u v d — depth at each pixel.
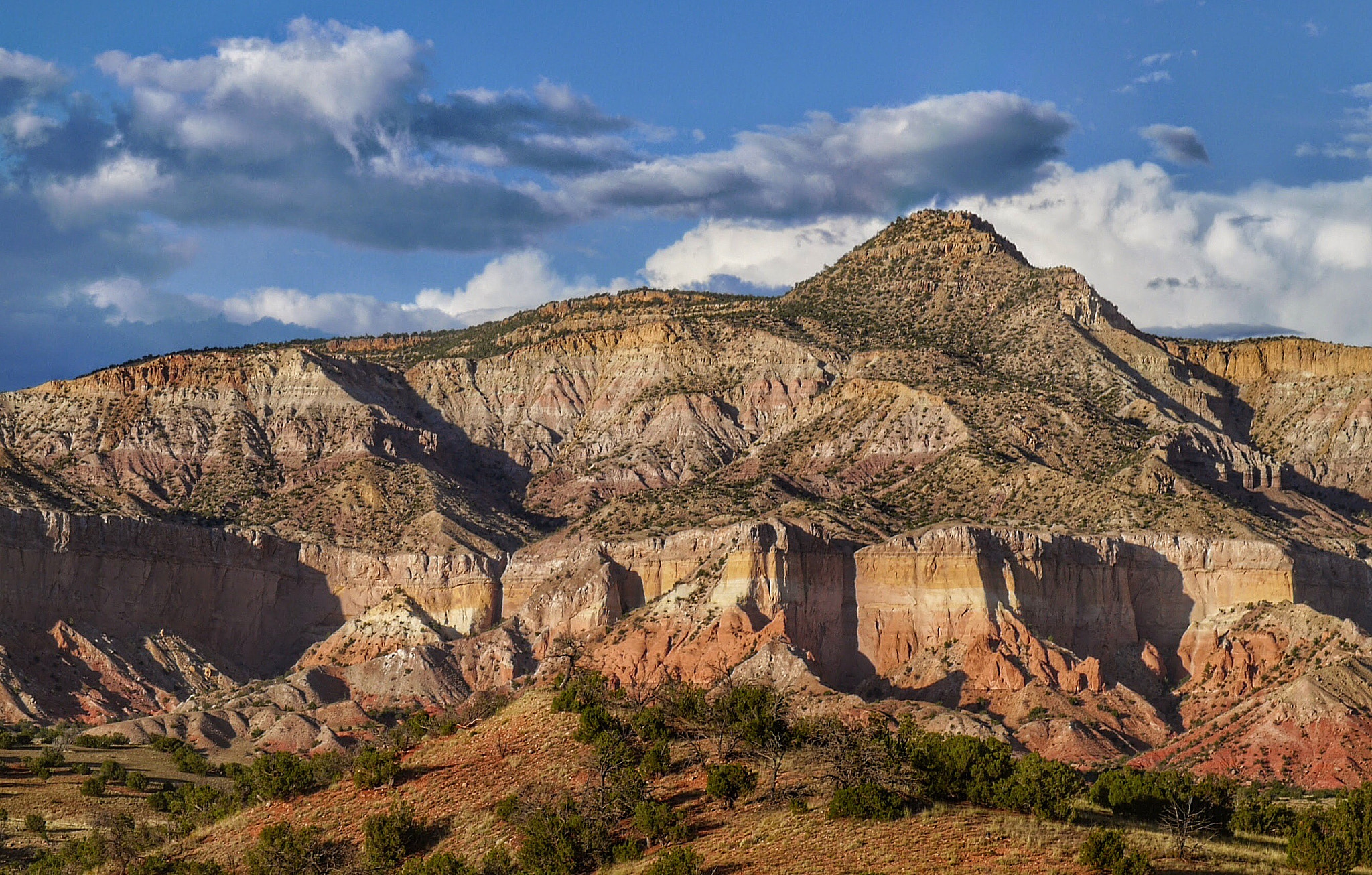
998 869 110.88
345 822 140.62
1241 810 130.62
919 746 133.88
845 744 133.88
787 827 122.00
